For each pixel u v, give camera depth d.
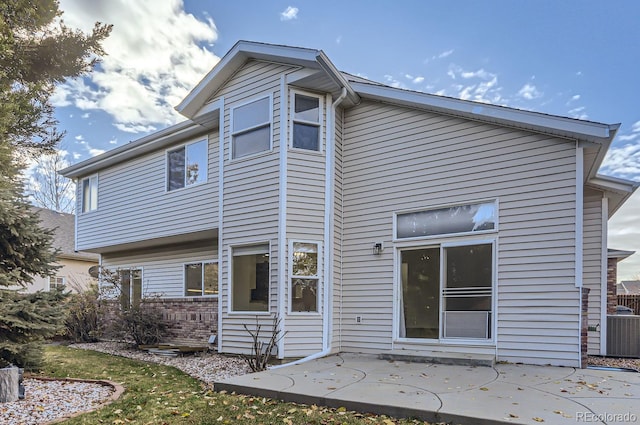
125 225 12.23
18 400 5.08
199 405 4.77
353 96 8.59
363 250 8.34
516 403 4.31
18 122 7.08
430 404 4.28
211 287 11.29
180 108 9.35
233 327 8.28
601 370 6.04
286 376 5.77
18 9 6.81
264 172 8.23
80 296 11.72
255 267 8.21
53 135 8.33
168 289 12.36
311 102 8.42
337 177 8.59
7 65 7.16
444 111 7.67
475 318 7.08
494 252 7.03
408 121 8.13
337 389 4.98
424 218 7.79
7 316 5.93
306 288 7.88
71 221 21.66
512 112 6.88
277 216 7.89
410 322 7.71
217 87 9.23
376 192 8.34
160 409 4.64
